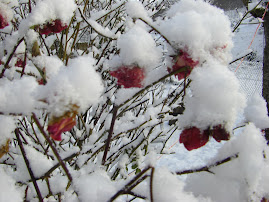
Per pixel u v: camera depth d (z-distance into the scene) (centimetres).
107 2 125
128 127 77
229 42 43
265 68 137
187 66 41
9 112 35
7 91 35
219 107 38
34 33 47
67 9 54
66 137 97
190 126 40
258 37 518
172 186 39
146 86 44
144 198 40
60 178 58
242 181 41
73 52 104
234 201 43
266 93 135
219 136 38
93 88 33
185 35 41
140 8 52
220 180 45
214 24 42
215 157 44
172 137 255
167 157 228
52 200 61
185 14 42
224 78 38
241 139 41
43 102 33
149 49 43
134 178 35
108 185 43
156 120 82
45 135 35
